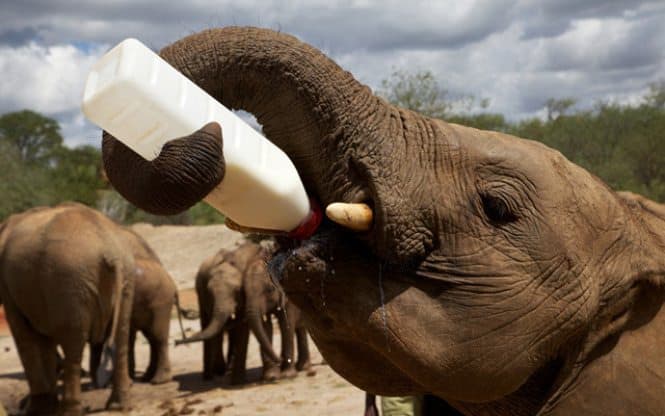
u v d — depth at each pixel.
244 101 3.45
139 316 15.11
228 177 3.05
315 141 3.37
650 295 3.46
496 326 3.27
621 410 3.38
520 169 3.38
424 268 3.33
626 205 3.62
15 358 17.86
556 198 3.37
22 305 11.80
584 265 3.34
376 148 3.34
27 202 51.00
